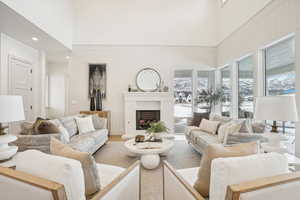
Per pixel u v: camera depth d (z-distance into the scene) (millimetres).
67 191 896
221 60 5445
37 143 2430
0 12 3012
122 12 5664
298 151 2629
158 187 2262
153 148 2848
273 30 3197
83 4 5617
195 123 4609
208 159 1228
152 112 5668
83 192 1005
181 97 5828
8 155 1741
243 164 927
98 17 5641
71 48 5492
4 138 1717
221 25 5402
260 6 3523
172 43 5695
